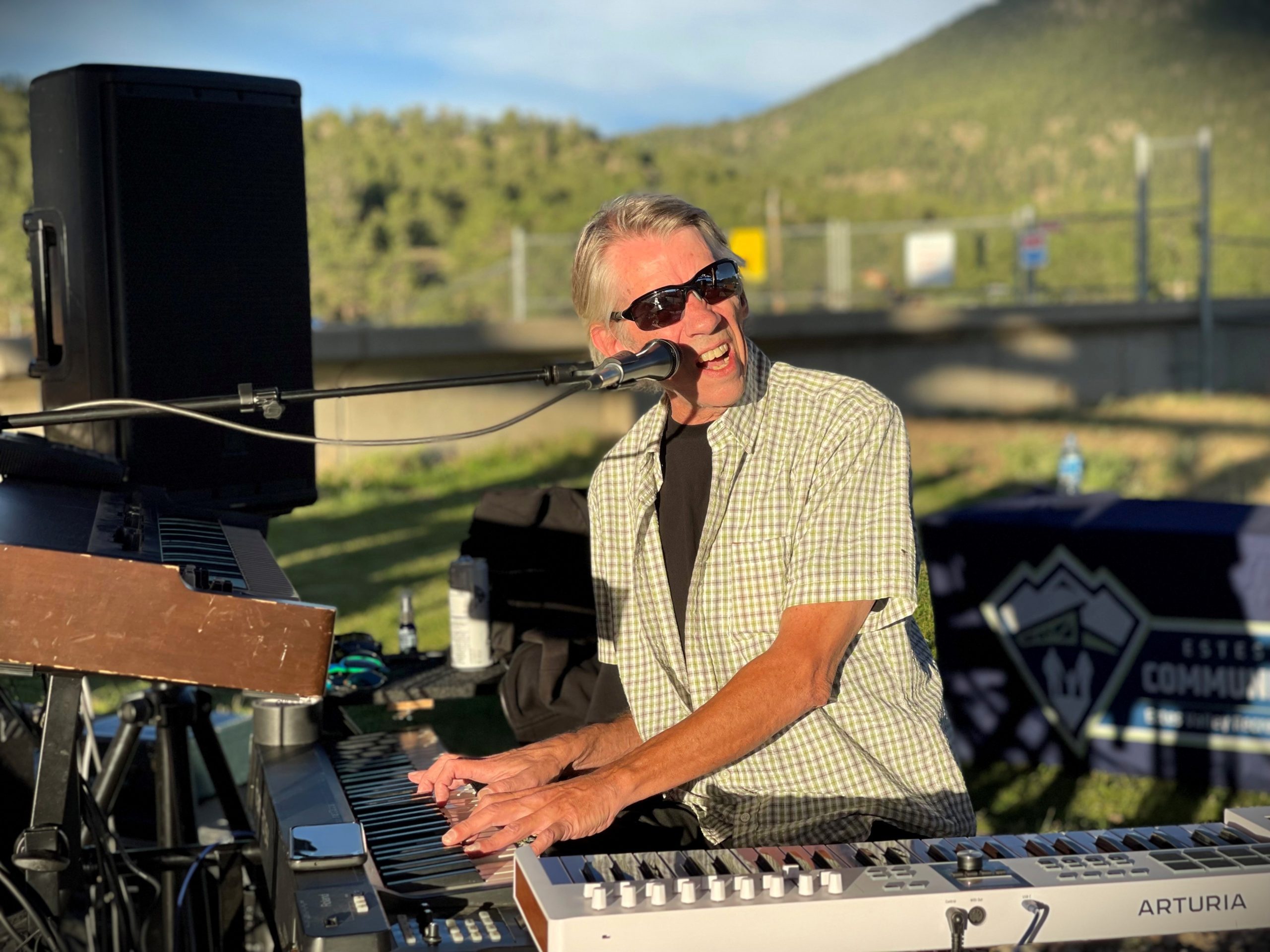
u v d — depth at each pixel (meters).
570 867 1.33
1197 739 4.16
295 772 2.09
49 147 2.47
